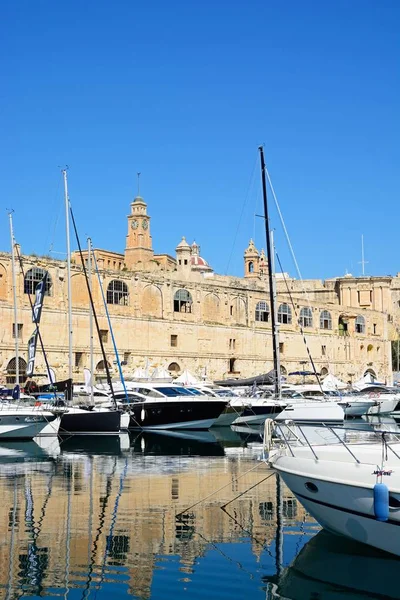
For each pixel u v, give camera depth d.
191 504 28.95
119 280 95.69
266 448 24.30
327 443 24.42
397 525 19.64
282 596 18.59
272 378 80.62
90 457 43.75
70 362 64.19
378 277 146.12
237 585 19.44
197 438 55.97
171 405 62.38
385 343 143.50
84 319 89.56
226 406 64.19
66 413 56.19
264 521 25.89
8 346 80.69
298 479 22.14
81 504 29.03
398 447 22.30
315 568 20.56
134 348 95.56
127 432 58.72
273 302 65.50
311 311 126.62
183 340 102.94
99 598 18.53
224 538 23.69
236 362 110.88
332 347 128.75
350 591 19.02
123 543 23.19
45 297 85.81
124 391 65.81
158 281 101.00
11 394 67.06
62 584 19.47
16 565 20.97
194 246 171.00
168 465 40.03
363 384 103.25
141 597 18.58
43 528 25.06
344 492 20.73
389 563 20.92
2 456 44.22
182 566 20.89
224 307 111.00
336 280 150.88
